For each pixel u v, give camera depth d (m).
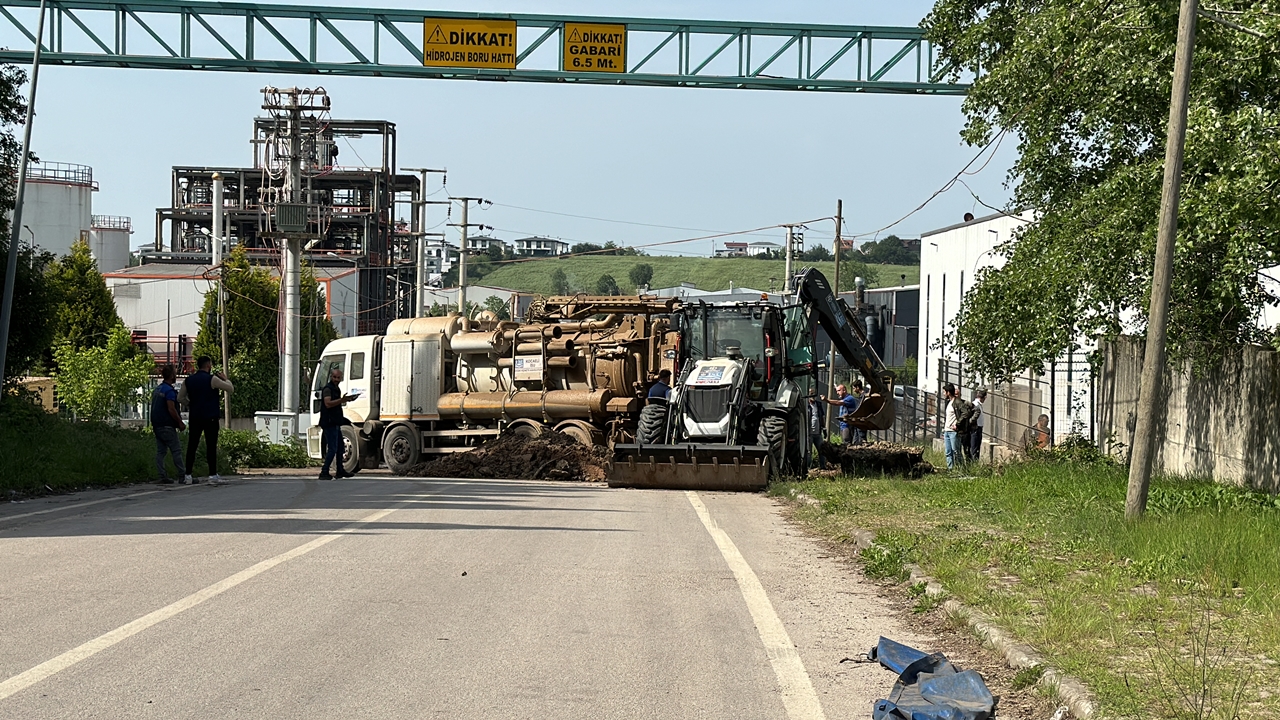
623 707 6.18
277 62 28.00
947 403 25.53
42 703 5.88
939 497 16.58
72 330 61.50
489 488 19.31
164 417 18.97
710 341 22.72
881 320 68.12
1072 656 7.07
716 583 9.93
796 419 21.97
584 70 28.50
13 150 24.36
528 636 7.69
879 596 9.66
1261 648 7.29
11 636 7.28
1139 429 13.17
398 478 22.69
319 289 71.75
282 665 6.75
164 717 5.71
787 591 9.72
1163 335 13.06
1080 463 21.42
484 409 26.55
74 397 51.72
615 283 181.38
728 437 20.25
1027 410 29.25
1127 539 11.45
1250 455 17.27
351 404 28.53
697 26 28.64
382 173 85.81
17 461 17.28
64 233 86.25
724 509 16.23
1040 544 12.13
